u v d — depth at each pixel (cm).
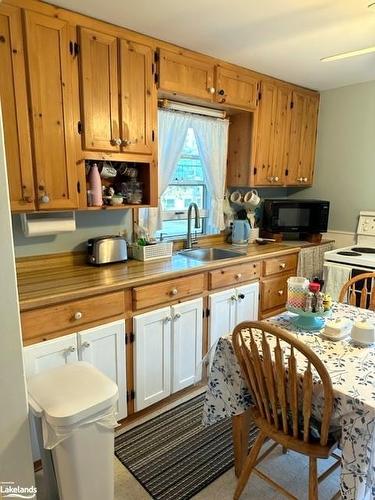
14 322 116
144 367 215
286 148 337
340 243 365
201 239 315
